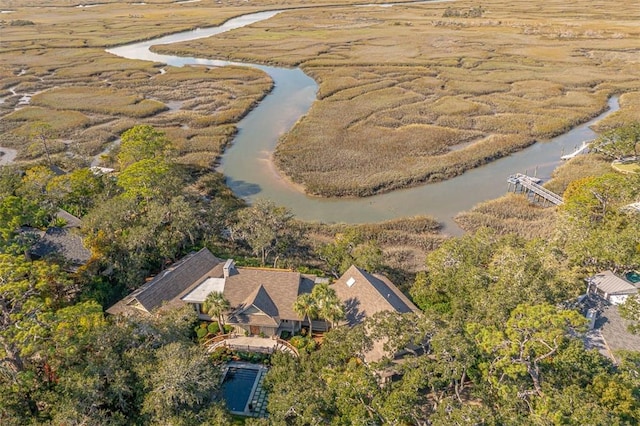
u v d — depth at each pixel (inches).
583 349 1360.7
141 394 1314.0
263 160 3617.1
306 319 1899.6
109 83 5536.4
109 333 1448.1
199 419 1270.9
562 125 4023.1
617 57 6018.7
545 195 2847.0
